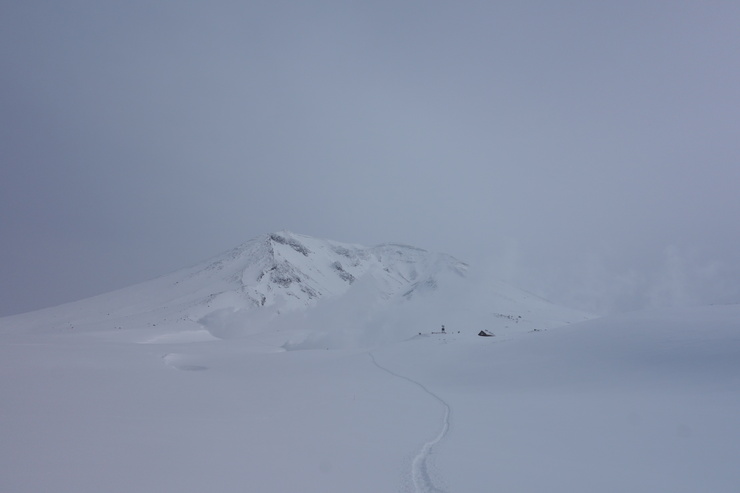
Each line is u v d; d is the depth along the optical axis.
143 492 7.59
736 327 27.39
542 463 10.60
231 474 8.86
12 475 8.22
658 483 9.24
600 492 8.64
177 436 11.99
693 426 14.13
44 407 15.21
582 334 32.78
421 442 12.60
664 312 34.00
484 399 20.97
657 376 22.39
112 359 34.94
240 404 18.67
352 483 8.75
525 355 31.41
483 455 11.27
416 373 31.77
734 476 9.76
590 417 16.06
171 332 82.00
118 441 11.07
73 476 8.30
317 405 19.12
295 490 8.12
